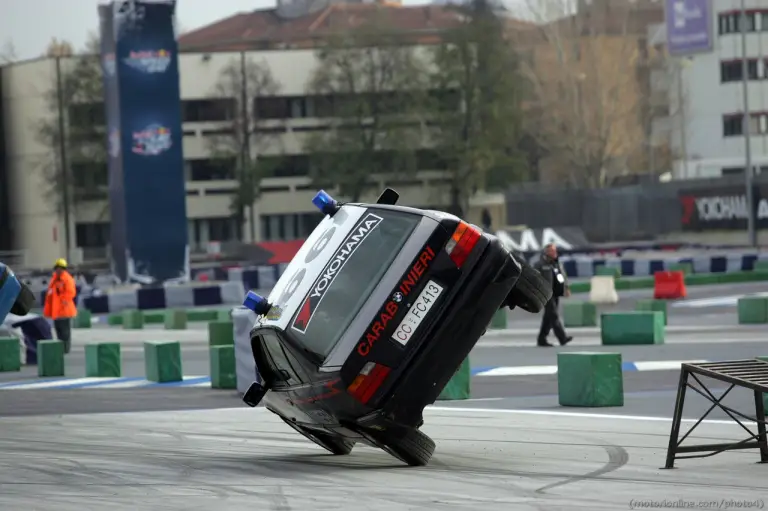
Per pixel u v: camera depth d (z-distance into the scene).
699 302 59.66
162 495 14.98
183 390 31.25
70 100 146.88
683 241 114.00
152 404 27.98
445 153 138.12
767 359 19.11
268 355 17.55
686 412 23.08
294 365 16.62
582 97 157.62
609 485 14.97
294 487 15.39
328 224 17.62
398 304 16.16
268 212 154.25
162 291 78.69
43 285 88.38
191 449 19.97
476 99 138.38
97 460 18.58
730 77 135.62
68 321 45.38
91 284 100.31
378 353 16.05
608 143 159.12
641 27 170.12
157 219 82.00
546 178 163.12
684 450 16.38
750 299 46.53
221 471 17.12
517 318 58.81
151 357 34.06
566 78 158.50
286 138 152.25
